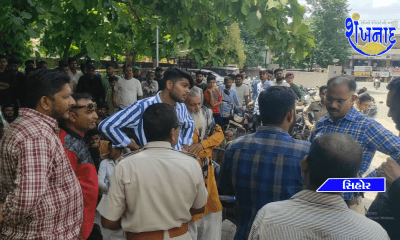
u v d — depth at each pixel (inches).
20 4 204.8
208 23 207.3
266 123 74.2
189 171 74.9
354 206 71.6
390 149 74.6
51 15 237.0
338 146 47.6
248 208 73.0
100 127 99.7
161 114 75.5
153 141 76.6
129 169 72.5
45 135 69.1
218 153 158.6
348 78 72.7
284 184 69.1
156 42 279.0
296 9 151.0
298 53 161.3
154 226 73.8
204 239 116.1
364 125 78.5
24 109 72.1
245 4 160.7
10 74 247.0
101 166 141.8
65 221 74.5
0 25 208.7
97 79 284.8
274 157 70.5
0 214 68.3
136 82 303.1
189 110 128.6
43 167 66.7
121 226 77.8
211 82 271.3
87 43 272.8
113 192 73.0
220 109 289.1
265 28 172.4
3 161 68.7
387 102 70.0
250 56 919.7
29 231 69.9
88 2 223.3
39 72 73.7
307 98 337.4
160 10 215.8
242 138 76.4
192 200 76.5
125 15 272.4
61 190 73.0
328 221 46.4
